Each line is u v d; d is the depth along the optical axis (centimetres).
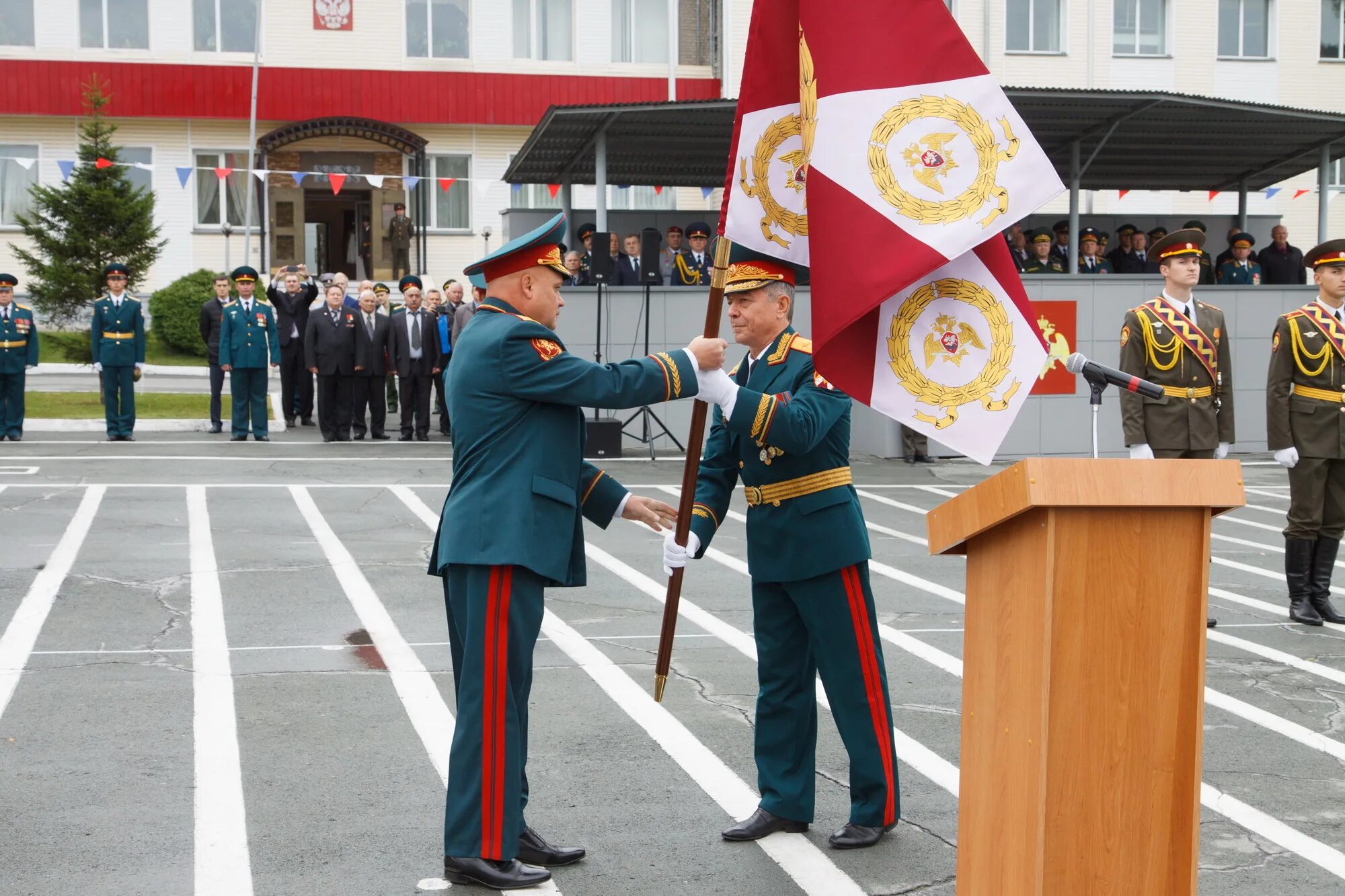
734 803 512
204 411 2033
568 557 454
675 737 588
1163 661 311
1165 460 305
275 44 3219
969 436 411
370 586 879
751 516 486
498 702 436
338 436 1717
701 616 824
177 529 1065
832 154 411
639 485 1379
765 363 485
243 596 845
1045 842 308
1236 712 646
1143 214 2448
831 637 472
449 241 3350
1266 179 2231
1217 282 2064
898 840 480
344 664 692
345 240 3472
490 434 448
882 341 416
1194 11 3186
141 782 520
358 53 3247
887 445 1680
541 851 452
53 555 952
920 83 411
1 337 1630
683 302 1705
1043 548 305
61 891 422
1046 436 1688
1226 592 941
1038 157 408
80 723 590
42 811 489
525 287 462
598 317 1603
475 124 3319
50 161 3183
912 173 408
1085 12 3141
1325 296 843
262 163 3231
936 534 342
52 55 3141
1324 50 3272
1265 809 516
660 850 468
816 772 559
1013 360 412
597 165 1752
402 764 546
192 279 3109
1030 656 311
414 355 1736
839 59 414
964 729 344
